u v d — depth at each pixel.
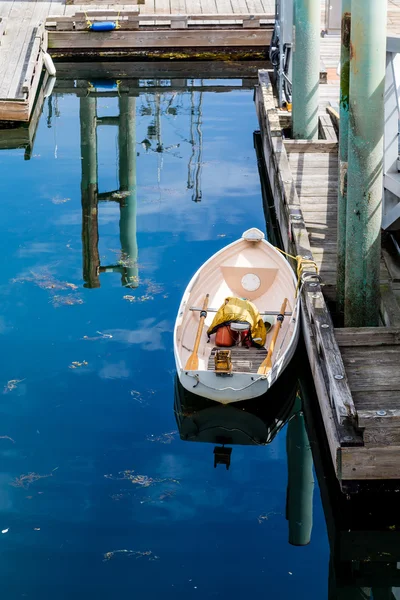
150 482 7.98
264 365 9.05
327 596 6.72
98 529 7.37
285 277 10.69
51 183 15.38
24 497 7.73
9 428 8.69
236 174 15.85
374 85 8.02
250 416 9.16
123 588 6.71
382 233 10.92
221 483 8.02
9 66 19.34
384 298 9.48
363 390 7.83
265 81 17.88
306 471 8.27
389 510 7.68
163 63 22.80
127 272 11.96
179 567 6.96
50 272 11.95
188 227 13.54
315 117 14.53
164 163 16.38
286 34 16.67
